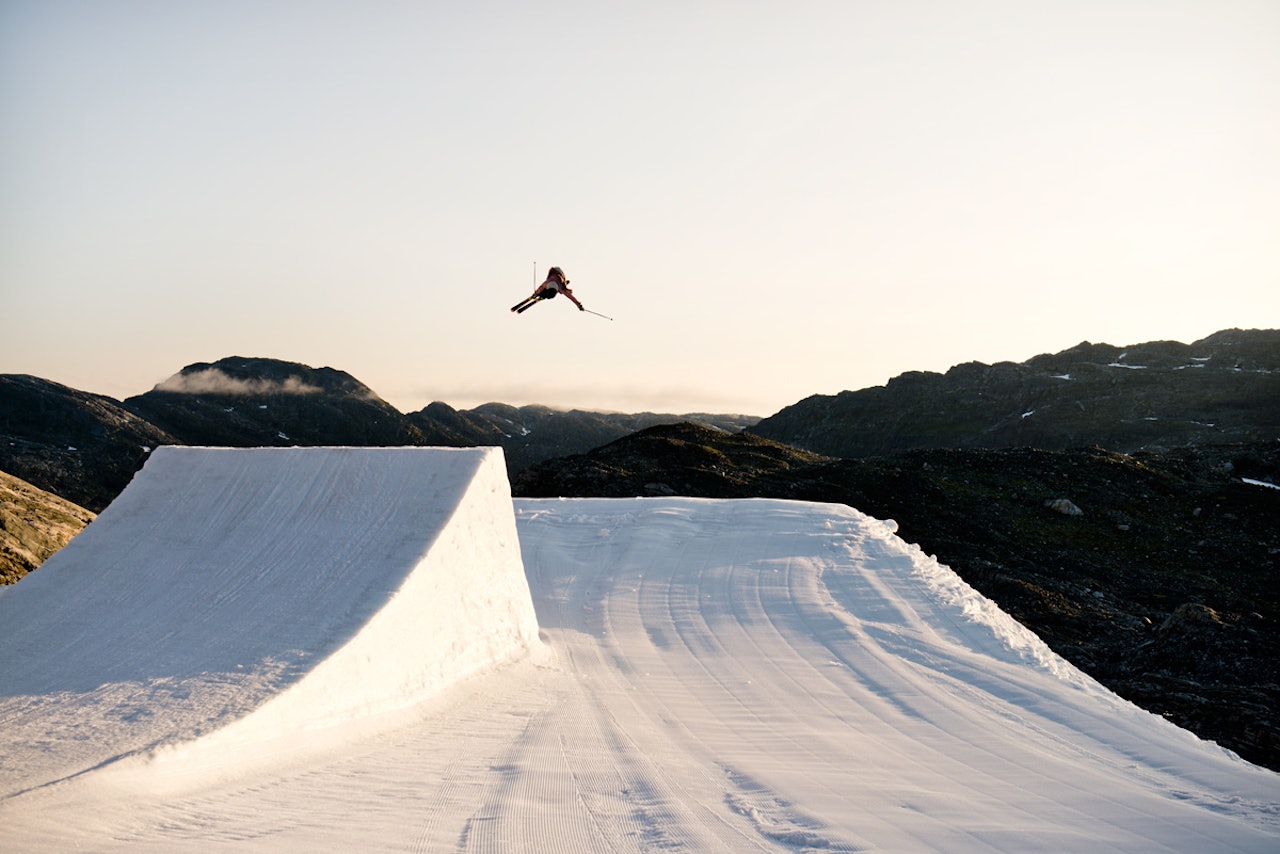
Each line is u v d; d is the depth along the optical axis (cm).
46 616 1636
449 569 1738
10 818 851
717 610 2373
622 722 1530
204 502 1942
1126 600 3169
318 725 1296
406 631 1561
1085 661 2434
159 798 981
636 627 2289
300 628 1481
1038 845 979
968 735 1462
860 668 1880
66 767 1001
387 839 885
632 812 1034
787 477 4934
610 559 2911
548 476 5122
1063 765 1309
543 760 1259
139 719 1169
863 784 1199
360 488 1888
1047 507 4294
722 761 1302
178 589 1675
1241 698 2006
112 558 1817
